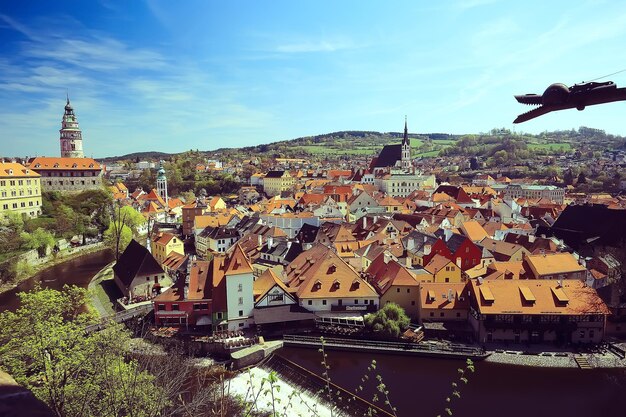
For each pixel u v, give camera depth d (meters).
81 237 168.88
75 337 38.75
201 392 46.00
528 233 138.75
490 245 113.62
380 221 135.62
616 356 68.62
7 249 128.25
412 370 66.81
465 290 78.69
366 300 80.88
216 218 161.25
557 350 70.56
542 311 71.75
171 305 77.75
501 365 67.12
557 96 11.38
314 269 84.88
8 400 7.36
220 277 80.25
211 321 77.25
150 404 35.22
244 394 59.47
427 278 86.81
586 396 59.47
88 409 33.78
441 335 74.75
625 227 113.38
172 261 114.31
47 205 172.00
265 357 70.75
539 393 60.12
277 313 78.06
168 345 71.31
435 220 144.12
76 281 117.62
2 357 35.44
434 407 57.12
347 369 67.38
